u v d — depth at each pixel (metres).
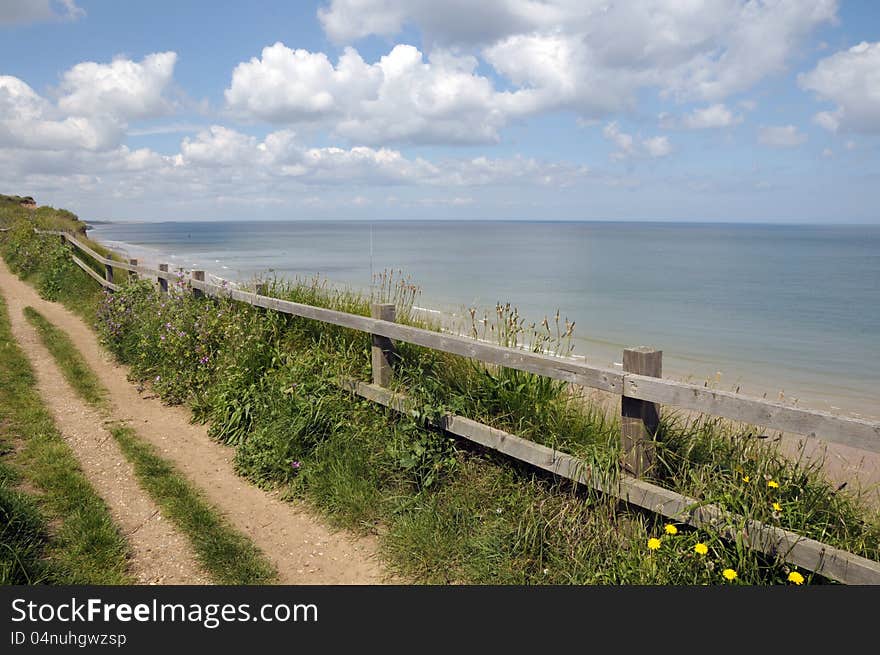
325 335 6.21
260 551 3.98
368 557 3.94
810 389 11.26
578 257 54.84
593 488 3.56
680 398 3.07
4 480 4.51
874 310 21.44
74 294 13.45
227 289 7.48
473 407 4.67
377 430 4.89
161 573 3.68
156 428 6.14
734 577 2.92
